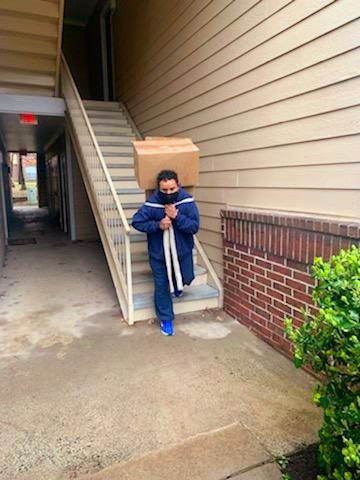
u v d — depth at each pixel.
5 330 3.38
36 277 5.20
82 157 5.32
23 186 27.16
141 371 2.63
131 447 1.88
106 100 7.82
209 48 3.62
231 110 3.31
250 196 3.15
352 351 1.30
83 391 2.39
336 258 1.57
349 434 1.37
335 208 2.26
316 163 2.38
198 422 2.06
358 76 2.04
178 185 3.07
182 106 4.38
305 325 1.58
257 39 2.86
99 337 3.20
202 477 1.65
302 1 2.37
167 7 4.58
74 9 8.28
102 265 5.89
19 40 5.14
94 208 4.88
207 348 2.96
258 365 2.68
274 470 1.69
